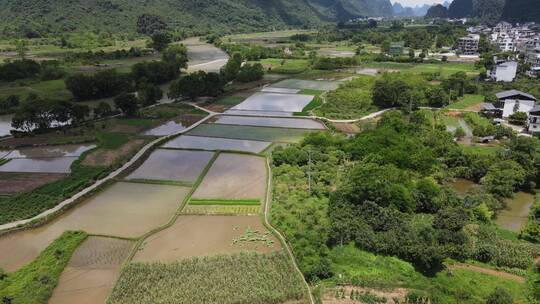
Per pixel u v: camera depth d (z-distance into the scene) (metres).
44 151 84.44
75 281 44.25
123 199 62.78
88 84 127.75
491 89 134.50
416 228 51.56
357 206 54.38
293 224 54.12
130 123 102.56
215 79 132.38
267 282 43.31
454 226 50.69
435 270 45.19
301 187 65.06
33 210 58.22
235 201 61.00
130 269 45.22
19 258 48.59
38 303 40.03
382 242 48.25
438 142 78.38
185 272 44.66
